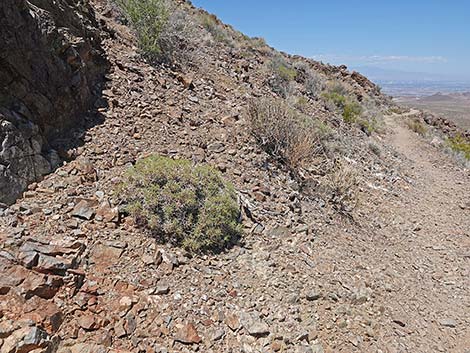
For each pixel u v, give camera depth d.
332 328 4.39
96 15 9.09
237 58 15.48
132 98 7.35
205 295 4.18
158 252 4.42
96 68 7.21
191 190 5.22
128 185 5.04
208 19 18.89
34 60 5.07
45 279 3.42
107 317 3.48
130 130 6.48
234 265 4.85
